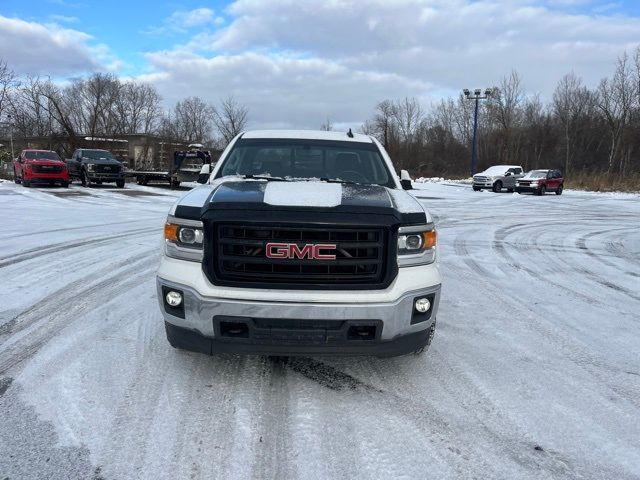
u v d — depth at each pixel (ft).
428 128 252.42
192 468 7.85
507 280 21.53
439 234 36.40
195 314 9.69
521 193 104.42
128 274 20.22
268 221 9.42
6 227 33.27
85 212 43.80
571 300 18.47
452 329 14.62
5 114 126.41
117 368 11.23
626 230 42.16
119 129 166.61
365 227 9.63
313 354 9.77
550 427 9.34
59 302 16.16
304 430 9.00
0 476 7.52
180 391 10.27
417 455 8.36
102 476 7.60
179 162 30.76
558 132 224.53
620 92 161.99
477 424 9.38
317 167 14.75
